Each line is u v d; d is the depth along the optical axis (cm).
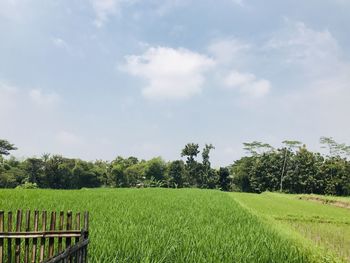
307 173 9106
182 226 1389
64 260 632
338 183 8688
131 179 10062
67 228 723
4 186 7881
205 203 2656
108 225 1291
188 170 9831
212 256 918
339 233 1898
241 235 1244
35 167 8469
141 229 1237
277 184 9500
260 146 10175
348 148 8925
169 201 2658
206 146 9944
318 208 3484
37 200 2172
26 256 721
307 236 1761
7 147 9100
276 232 1411
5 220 1259
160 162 10425
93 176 9062
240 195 5097
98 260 796
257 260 936
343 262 1112
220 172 9762
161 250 943
